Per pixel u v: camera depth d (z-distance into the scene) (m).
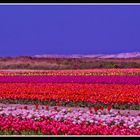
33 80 44.94
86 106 28.41
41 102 30.12
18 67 94.50
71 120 20.58
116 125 19.72
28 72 62.69
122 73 56.59
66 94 31.14
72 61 102.69
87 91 32.03
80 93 31.27
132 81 42.09
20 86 36.91
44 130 17.59
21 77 48.97
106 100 27.61
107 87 35.12
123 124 19.98
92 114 22.25
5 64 97.69
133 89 33.09
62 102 29.42
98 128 17.25
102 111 24.55
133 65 88.06
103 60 107.56
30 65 96.00
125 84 39.59
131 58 109.81
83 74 56.72
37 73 60.12
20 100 30.75
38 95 30.36
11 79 46.06
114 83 41.97
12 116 22.47
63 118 21.39
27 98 30.28
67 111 24.42
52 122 18.78
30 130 18.28
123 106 27.80
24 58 103.56
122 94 29.53
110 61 104.69
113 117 21.45
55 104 29.44
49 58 103.81
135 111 26.44
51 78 47.19
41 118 21.56
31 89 34.12
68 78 47.03
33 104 29.88
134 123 20.02
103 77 47.44
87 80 44.12
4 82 44.00
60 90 33.25
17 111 23.81
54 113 22.77
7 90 33.25
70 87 35.53
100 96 28.86
